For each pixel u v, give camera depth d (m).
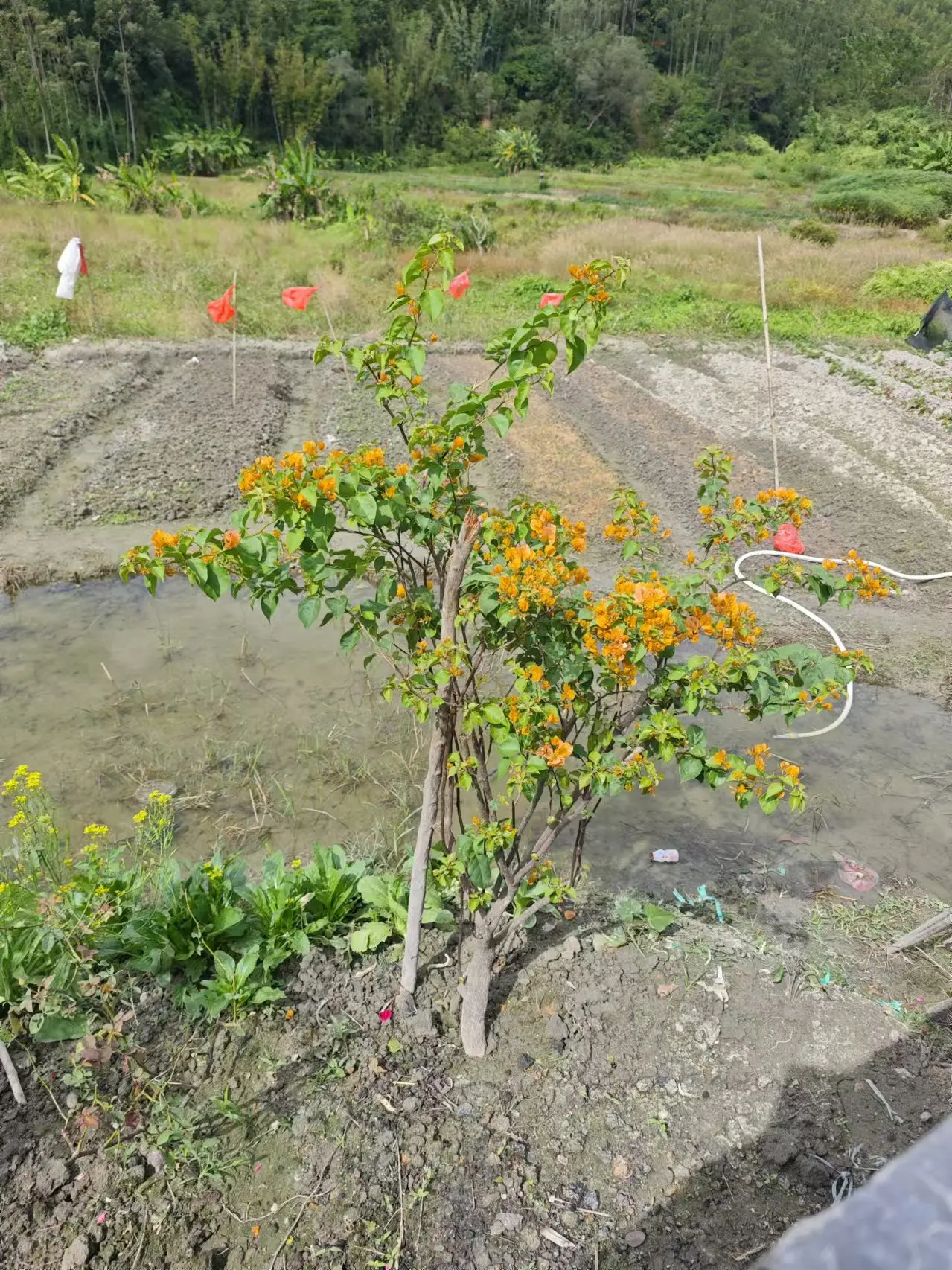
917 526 7.44
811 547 7.09
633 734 2.62
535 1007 3.05
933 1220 0.47
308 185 20.47
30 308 12.04
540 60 46.56
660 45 56.62
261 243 16.98
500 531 2.55
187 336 12.04
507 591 2.34
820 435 9.50
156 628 5.81
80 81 32.19
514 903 2.83
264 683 5.29
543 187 34.56
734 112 49.94
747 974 3.23
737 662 2.41
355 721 4.95
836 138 44.84
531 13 50.44
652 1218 2.44
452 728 2.69
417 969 3.15
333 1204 2.44
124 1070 2.75
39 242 15.31
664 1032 2.97
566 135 44.94
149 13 35.16
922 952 3.46
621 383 11.28
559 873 3.86
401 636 5.62
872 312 15.30
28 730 4.73
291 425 9.59
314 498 2.29
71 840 3.96
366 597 6.21
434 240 2.27
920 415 10.48
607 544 7.09
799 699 2.48
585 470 8.55
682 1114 2.72
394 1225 2.40
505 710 2.42
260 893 3.29
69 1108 2.64
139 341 11.59
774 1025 3.02
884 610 6.27
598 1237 2.39
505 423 2.28
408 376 2.45
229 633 5.82
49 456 7.96
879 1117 2.72
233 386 9.77
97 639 5.65
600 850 4.05
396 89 41.00
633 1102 2.75
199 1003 2.94
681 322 14.15
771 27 54.25
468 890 2.98
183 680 5.27
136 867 3.44
